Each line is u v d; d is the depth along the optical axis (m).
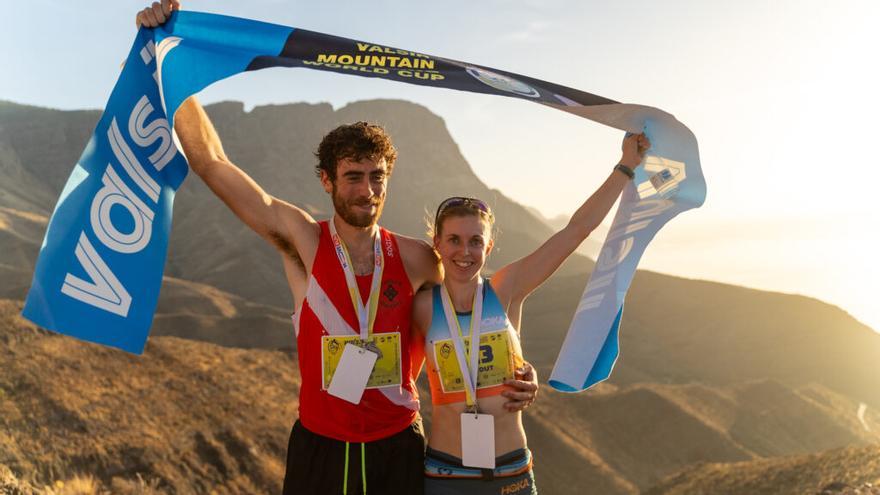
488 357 4.16
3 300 48.56
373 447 3.97
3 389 36.72
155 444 37.31
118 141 4.06
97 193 3.94
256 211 4.12
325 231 4.16
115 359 46.16
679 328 174.75
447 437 4.12
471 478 4.02
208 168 4.14
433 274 4.34
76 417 36.16
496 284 4.30
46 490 11.91
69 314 3.80
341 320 4.02
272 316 130.00
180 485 35.12
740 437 98.94
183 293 137.88
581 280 195.00
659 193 4.70
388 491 4.01
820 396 125.19
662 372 153.00
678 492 41.66
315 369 4.01
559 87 4.75
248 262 187.25
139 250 4.00
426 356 4.24
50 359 42.16
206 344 59.22
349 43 4.54
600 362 4.62
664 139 4.61
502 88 4.64
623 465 83.31
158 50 4.29
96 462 33.19
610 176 4.61
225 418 44.62
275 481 40.53
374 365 4.01
